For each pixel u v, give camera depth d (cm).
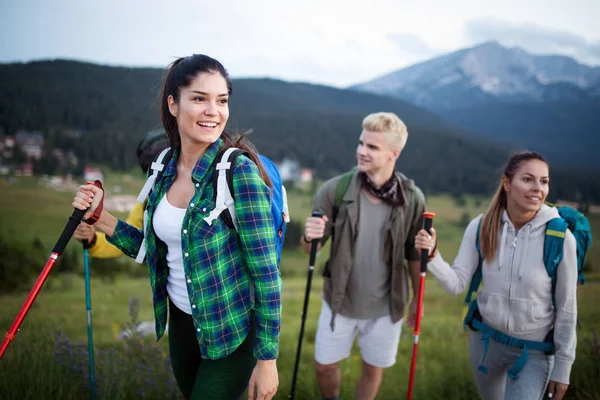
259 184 213
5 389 350
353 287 380
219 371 225
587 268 3444
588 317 811
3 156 12362
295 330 809
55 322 655
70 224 244
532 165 301
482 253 323
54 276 2892
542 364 306
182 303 236
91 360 344
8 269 3966
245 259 216
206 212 212
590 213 9512
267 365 214
